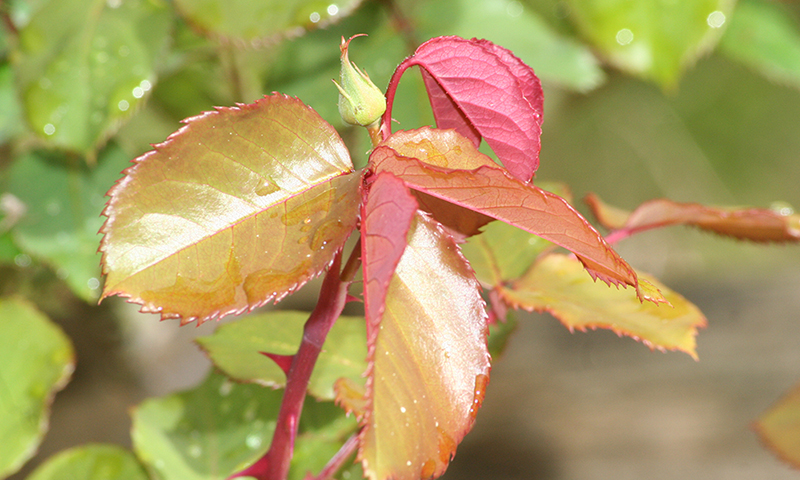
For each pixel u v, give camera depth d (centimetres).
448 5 59
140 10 50
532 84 36
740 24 66
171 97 71
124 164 59
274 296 35
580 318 39
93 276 56
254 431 45
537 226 34
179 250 34
